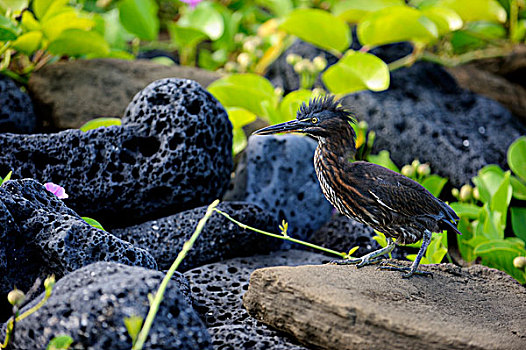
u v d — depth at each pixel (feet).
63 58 47.29
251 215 33.19
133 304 20.17
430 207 27.94
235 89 42.78
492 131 44.96
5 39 37.40
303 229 38.78
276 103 43.91
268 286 24.14
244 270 30.81
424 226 27.99
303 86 47.19
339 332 22.16
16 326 20.75
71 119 41.70
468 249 36.11
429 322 22.22
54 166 31.94
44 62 44.57
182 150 31.96
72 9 43.70
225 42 57.88
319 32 45.93
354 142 29.53
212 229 31.99
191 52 59.31
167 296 20.88
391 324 21.54
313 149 39.93
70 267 24.20
